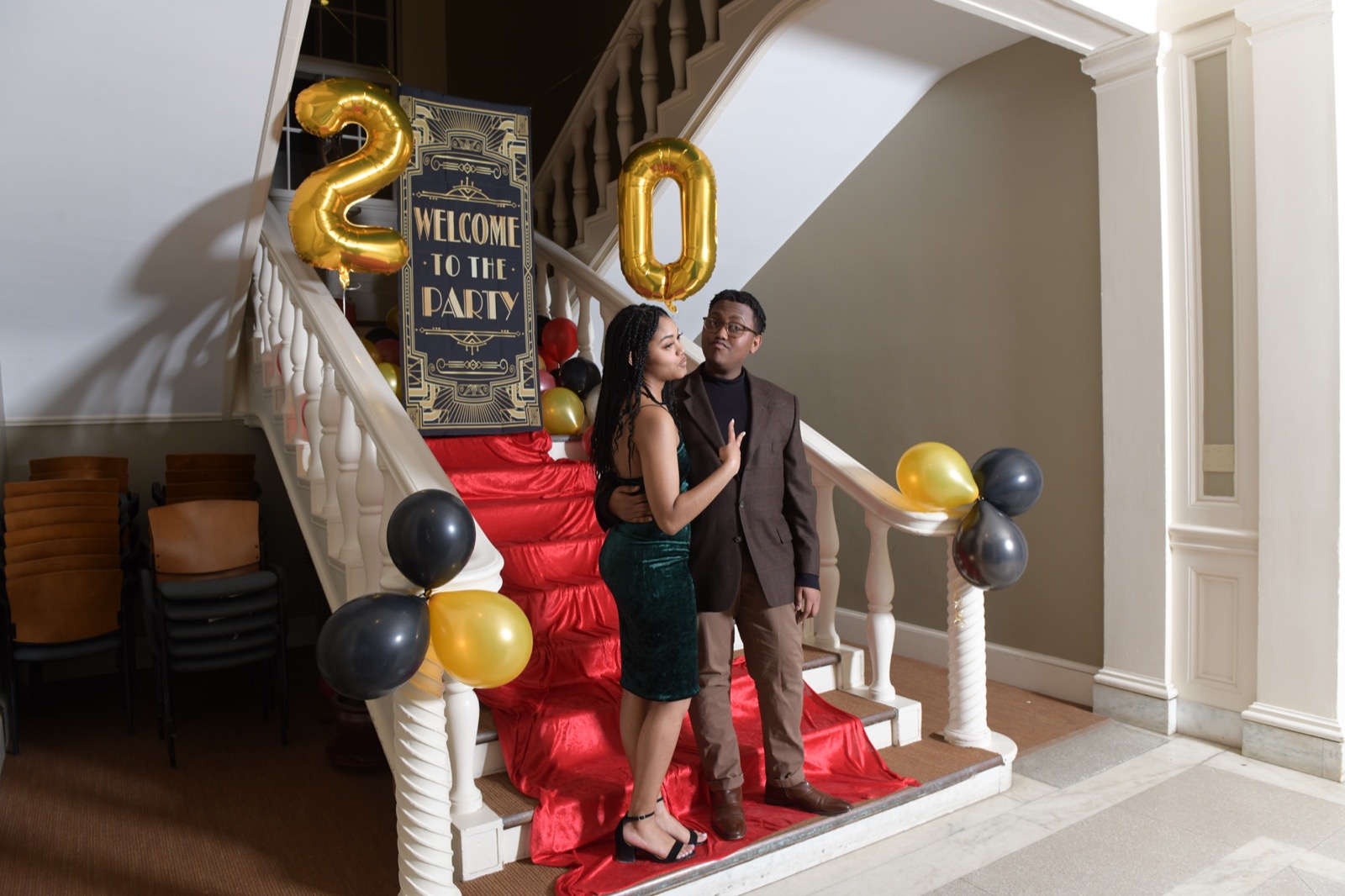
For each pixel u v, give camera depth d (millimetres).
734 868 2592
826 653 3844
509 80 7180
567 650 3238
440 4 7203
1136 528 3934
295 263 3830
